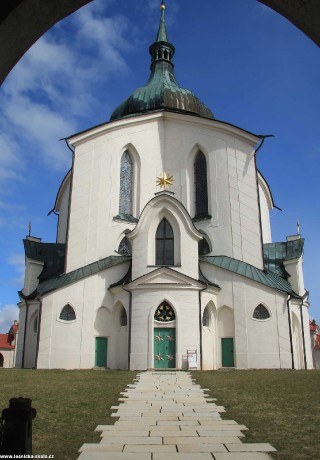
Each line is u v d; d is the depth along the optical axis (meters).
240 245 43.72
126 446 10.42
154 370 34.03
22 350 44.75
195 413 14.68
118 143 46.38
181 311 36.28
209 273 40.69
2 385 21.61
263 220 55.59
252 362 37.81
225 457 9.45
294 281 46.75
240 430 12.10
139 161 47.06
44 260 49.25
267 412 14.65
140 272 37.78
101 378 26.28
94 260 42.84
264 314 38.81
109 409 15.42
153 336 35.94
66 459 9.39
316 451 9.93
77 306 39.44
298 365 42.47
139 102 53.22
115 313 39.22
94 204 44.41
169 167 47.56
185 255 38.03
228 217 44.28
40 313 38.88
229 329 39.28
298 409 15.05
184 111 49.69
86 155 46.47
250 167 46.66
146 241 38.34
